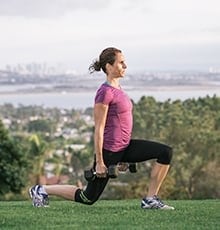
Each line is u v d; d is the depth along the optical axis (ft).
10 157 122.21
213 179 148.87
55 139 409.08
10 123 500.33
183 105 183.11
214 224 24.03
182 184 150.00
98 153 26.99
